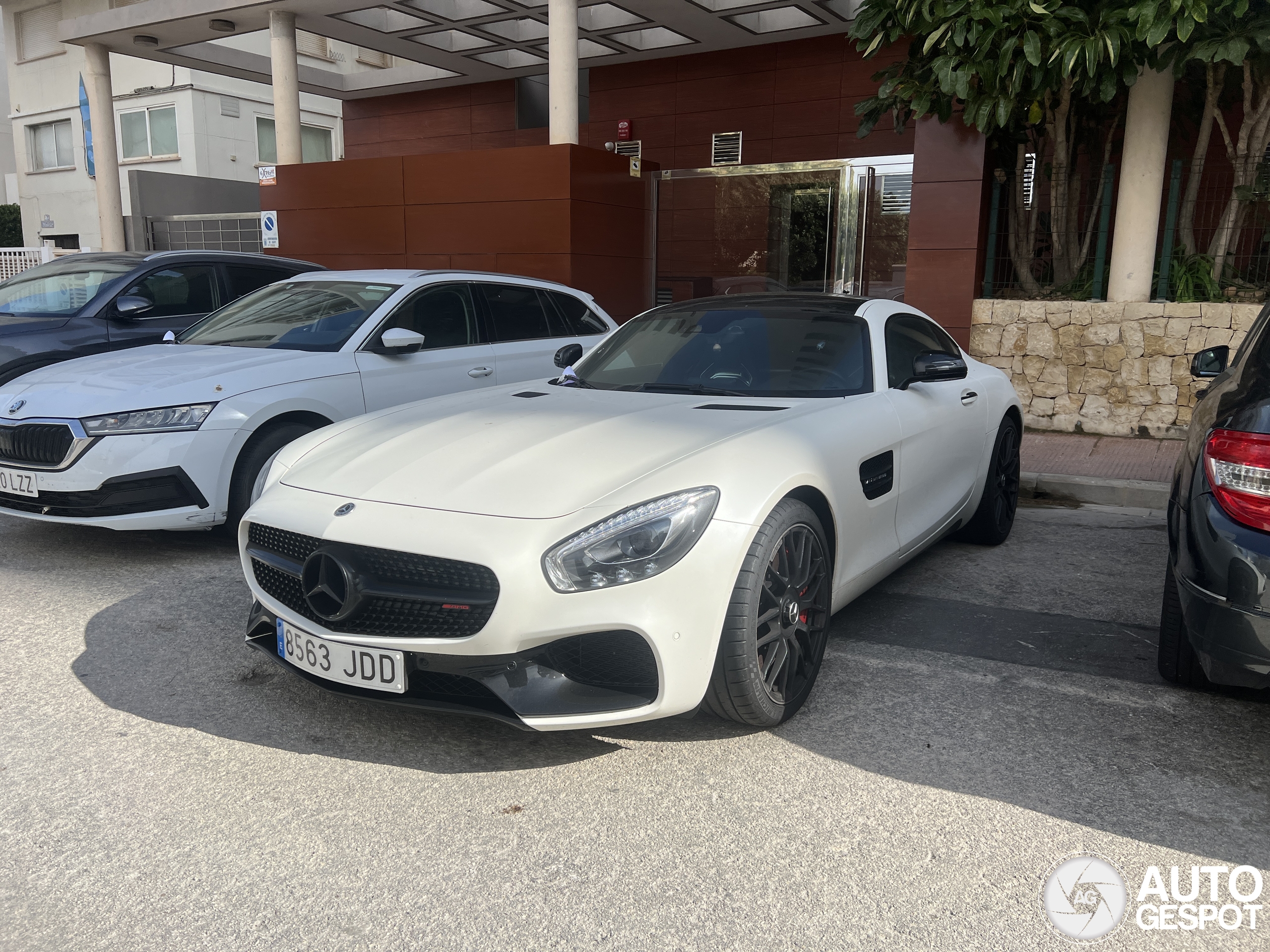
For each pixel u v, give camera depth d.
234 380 4.71
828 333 4.01
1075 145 8.58
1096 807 2.53
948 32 7.30
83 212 22.72
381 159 11.07
